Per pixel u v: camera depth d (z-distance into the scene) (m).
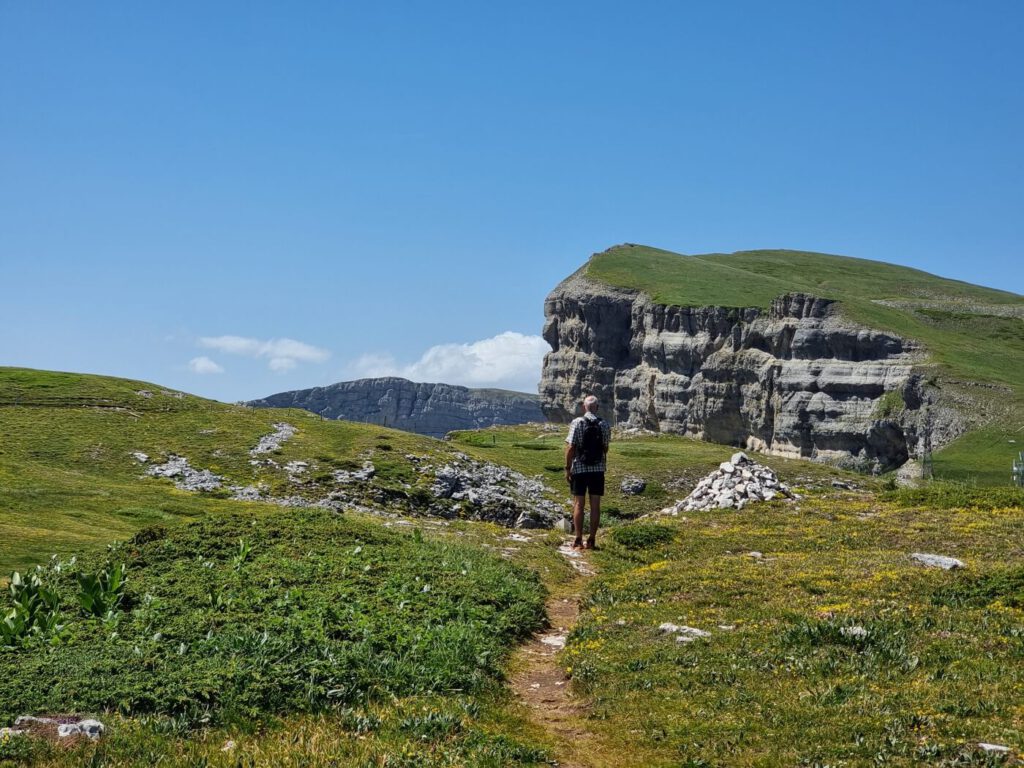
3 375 88.50
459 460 82.50
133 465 66.44
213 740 11.05
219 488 63.94
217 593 17.77
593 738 12.30
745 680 13.66
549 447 110.62
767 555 24.53
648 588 20.69
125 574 19.42
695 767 10.73
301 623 15.62
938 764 10.12
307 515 27.58
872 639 14.73
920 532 26.12
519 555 25.91
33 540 30.39
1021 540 24.38
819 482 94.81
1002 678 12.70
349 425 89.00
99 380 90.75
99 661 13.18
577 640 17.17
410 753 10.70
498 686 14.27
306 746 10.83
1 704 11.55
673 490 89.69
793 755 10.66
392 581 19.67
